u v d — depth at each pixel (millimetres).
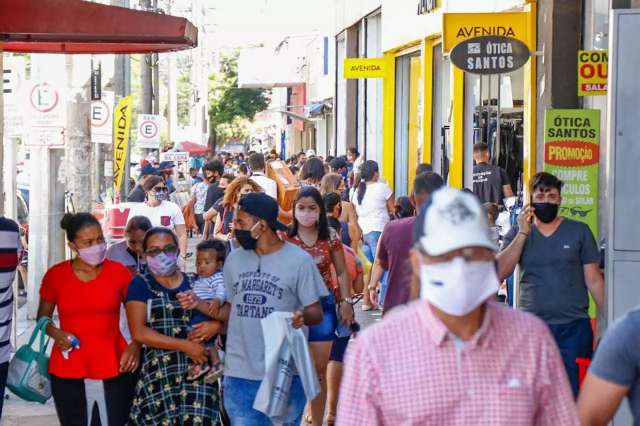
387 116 34875
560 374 4613
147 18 12500
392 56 34719
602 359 5211
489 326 4570
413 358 4512
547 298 10031
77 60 19344
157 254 8758
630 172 9234
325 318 10703
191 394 8891
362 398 4551
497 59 16141
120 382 9648
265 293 8812
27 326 19422
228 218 15453
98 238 9406
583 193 14148
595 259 10047
